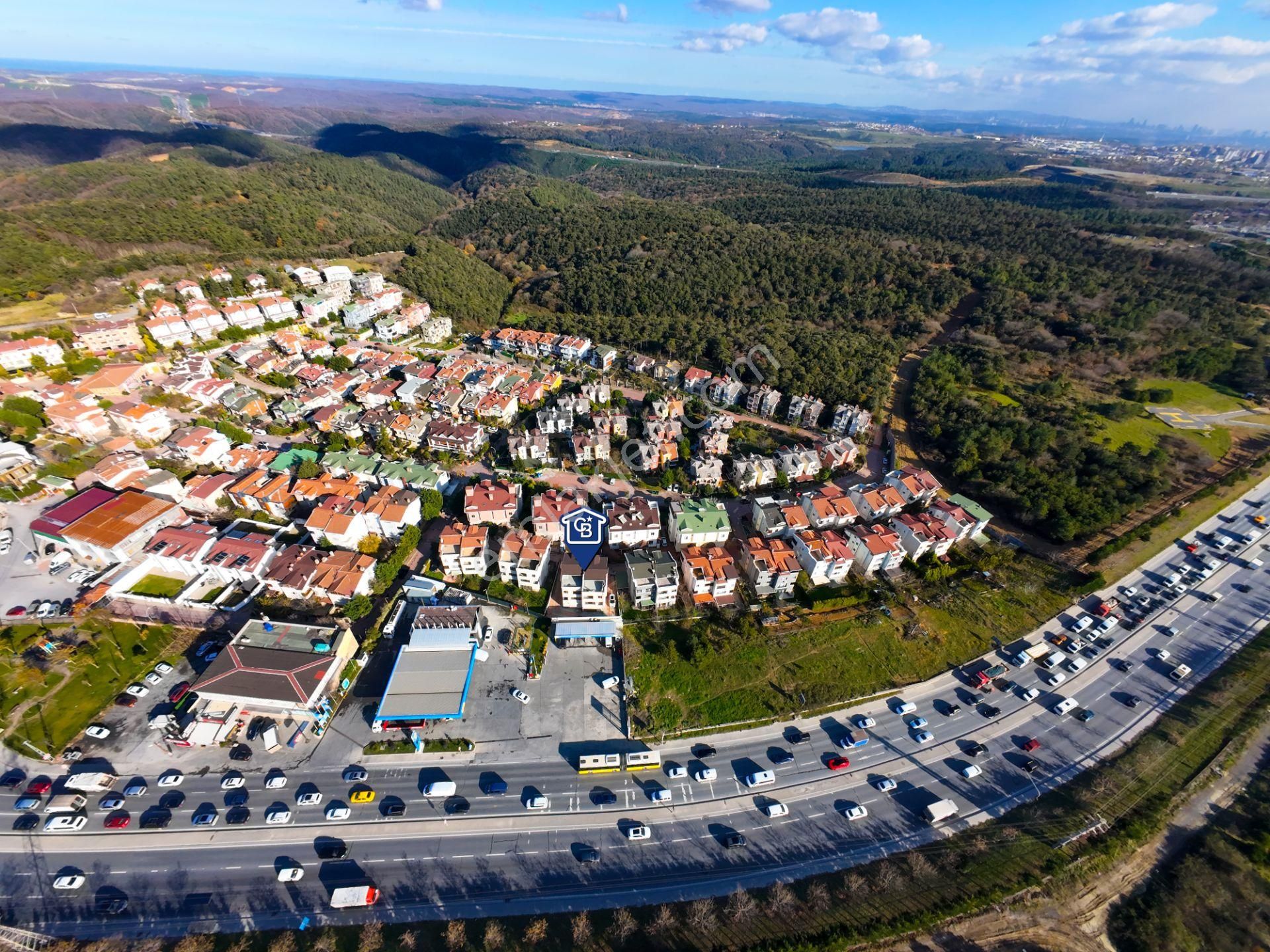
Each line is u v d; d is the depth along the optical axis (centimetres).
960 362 18038
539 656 9125
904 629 9925
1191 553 11906
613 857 7025
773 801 7650
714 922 6334
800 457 13325
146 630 9281
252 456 12656
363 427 14262
